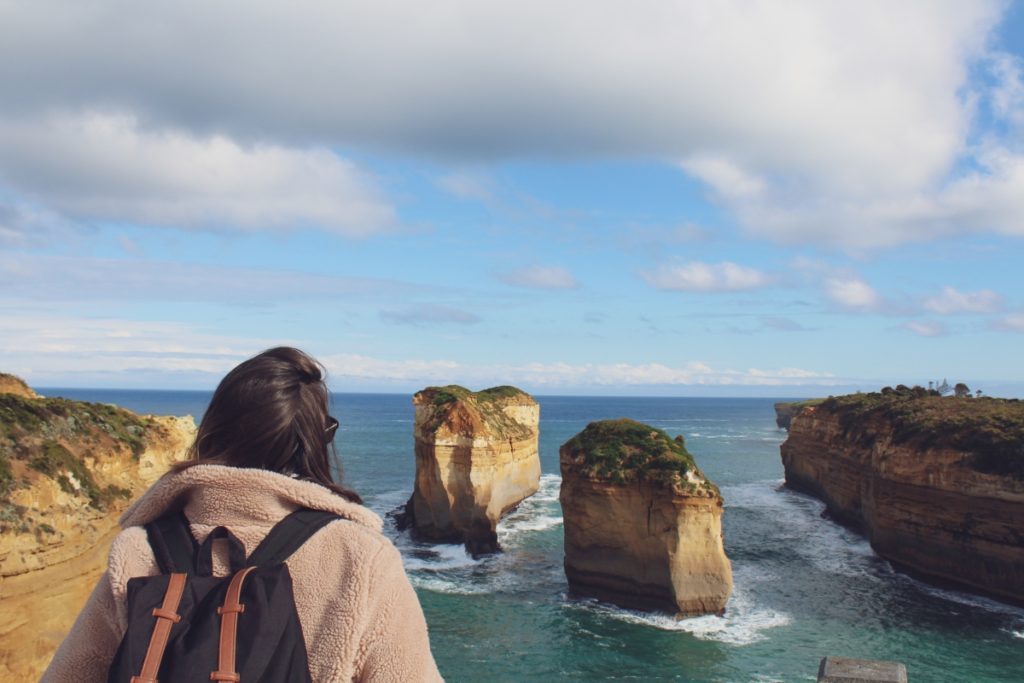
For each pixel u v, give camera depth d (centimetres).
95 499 2125
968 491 3781
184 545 193
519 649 2984
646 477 3431
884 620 3369
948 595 3766
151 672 162
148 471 2648
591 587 3603
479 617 3369
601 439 3766
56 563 1867
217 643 165
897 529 4191
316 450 228
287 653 171
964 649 3034
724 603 3366
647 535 3428
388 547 201
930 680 2739
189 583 178
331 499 205
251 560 189
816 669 2798
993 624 3328
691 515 3334
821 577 4075
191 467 200
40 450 2025
